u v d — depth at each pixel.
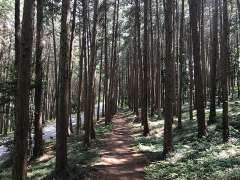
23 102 11.45
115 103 57.00
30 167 20.95
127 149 23.34
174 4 35.03
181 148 20.27
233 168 14.28
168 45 19.05
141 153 21.83
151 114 40.97
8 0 36.97
